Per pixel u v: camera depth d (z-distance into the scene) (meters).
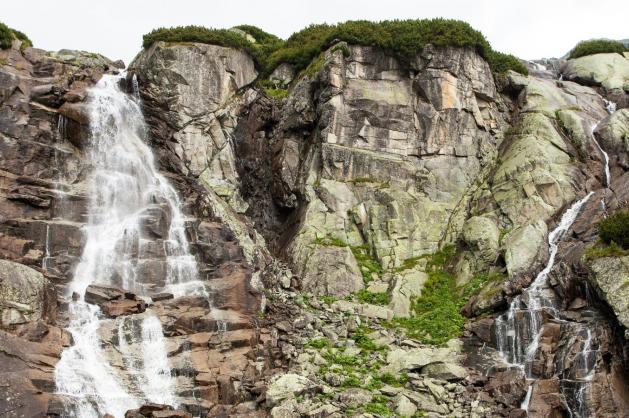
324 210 31.00
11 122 26.59
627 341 21.59
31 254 23.25
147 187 29.02
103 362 20.64
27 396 17.94
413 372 22.84
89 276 24.11
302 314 26.05
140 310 22.98
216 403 21.03
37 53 31.17
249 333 23.88
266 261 29.56
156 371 21.25
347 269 28.39
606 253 22.59
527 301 24.73
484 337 24.52
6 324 19.91
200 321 23.42
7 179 25.03
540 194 29.39
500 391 21.56
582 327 22.59
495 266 27.56
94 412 18.95
